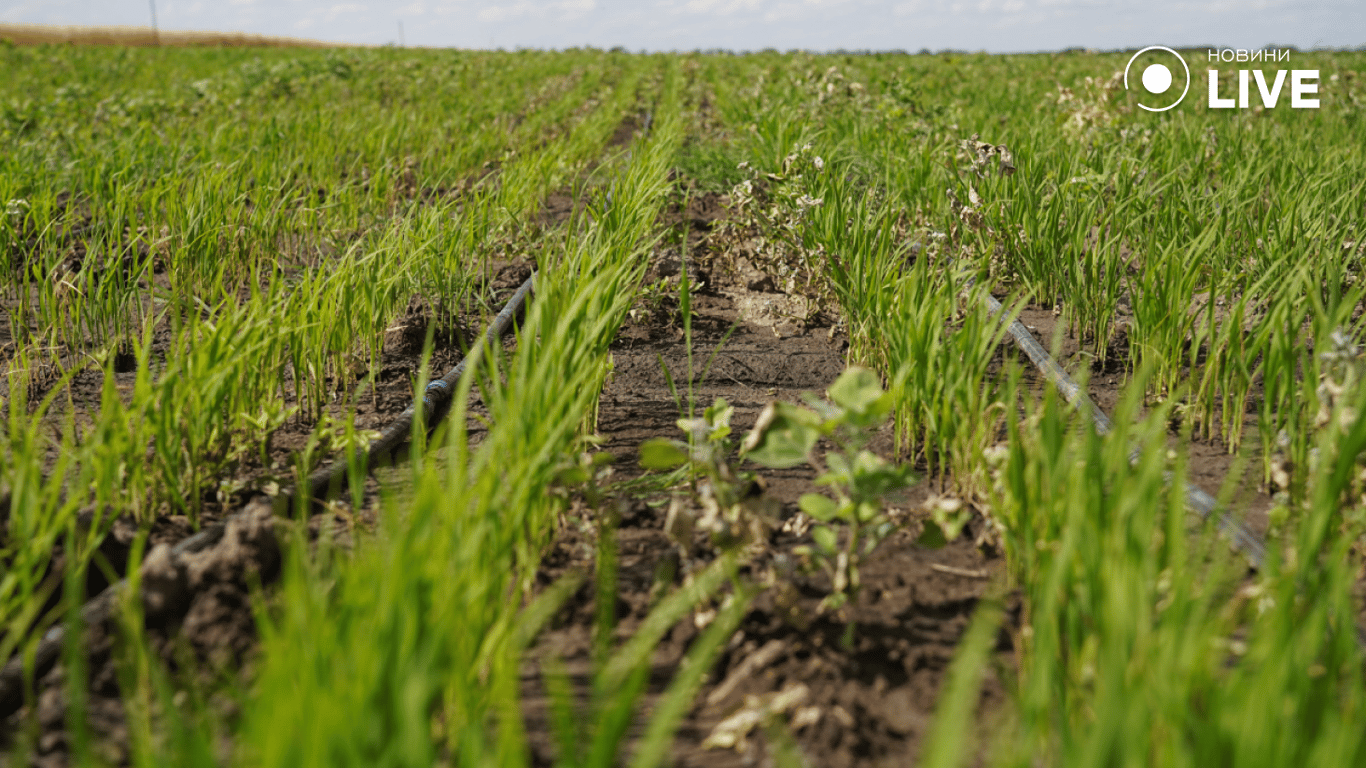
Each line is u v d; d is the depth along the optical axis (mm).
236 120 10594
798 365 4711
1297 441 2834
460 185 7008
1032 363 4562
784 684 2152
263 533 2387
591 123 12547
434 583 1720
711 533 2406
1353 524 2326
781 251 5719
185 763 1498
